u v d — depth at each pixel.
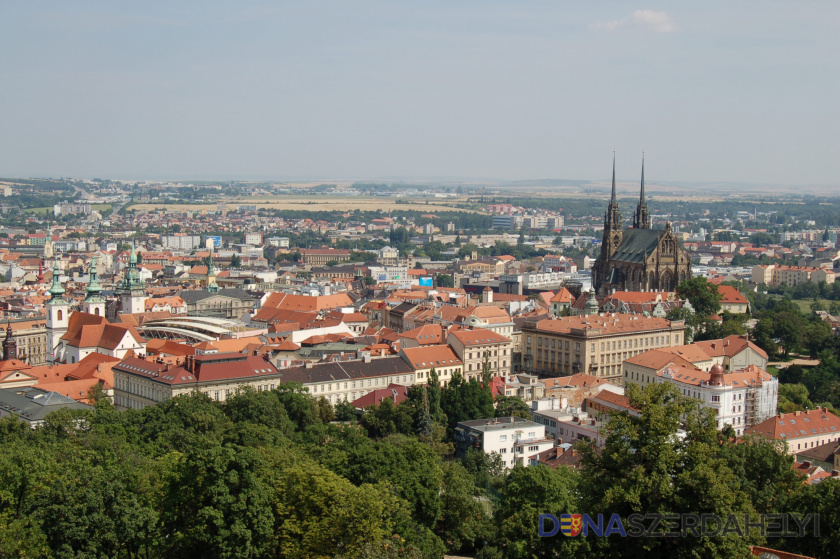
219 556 176.00
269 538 183.75
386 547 178.62
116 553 183.50
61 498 182.88
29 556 170.38
